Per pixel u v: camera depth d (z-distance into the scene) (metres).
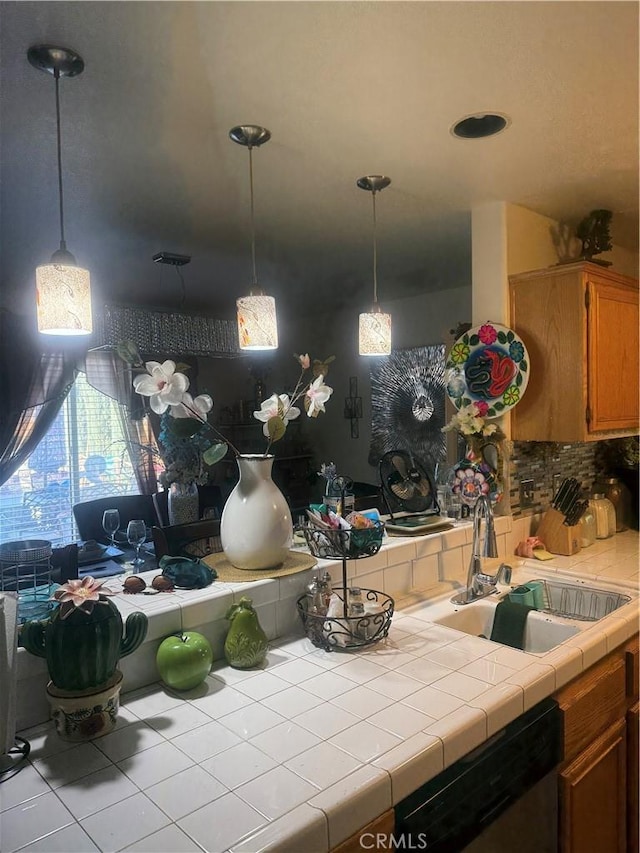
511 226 2.32
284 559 1.56
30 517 4.05
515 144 1.77
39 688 1.10
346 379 4.63
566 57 1.32
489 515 1.93
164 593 1.38
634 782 1.63
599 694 1.49
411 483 2.13
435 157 1.86
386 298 4.26
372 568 1.76
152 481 4.34
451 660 1.35
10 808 0.87
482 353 2.34
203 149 1.78
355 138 1.71
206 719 1.11
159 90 1.42
